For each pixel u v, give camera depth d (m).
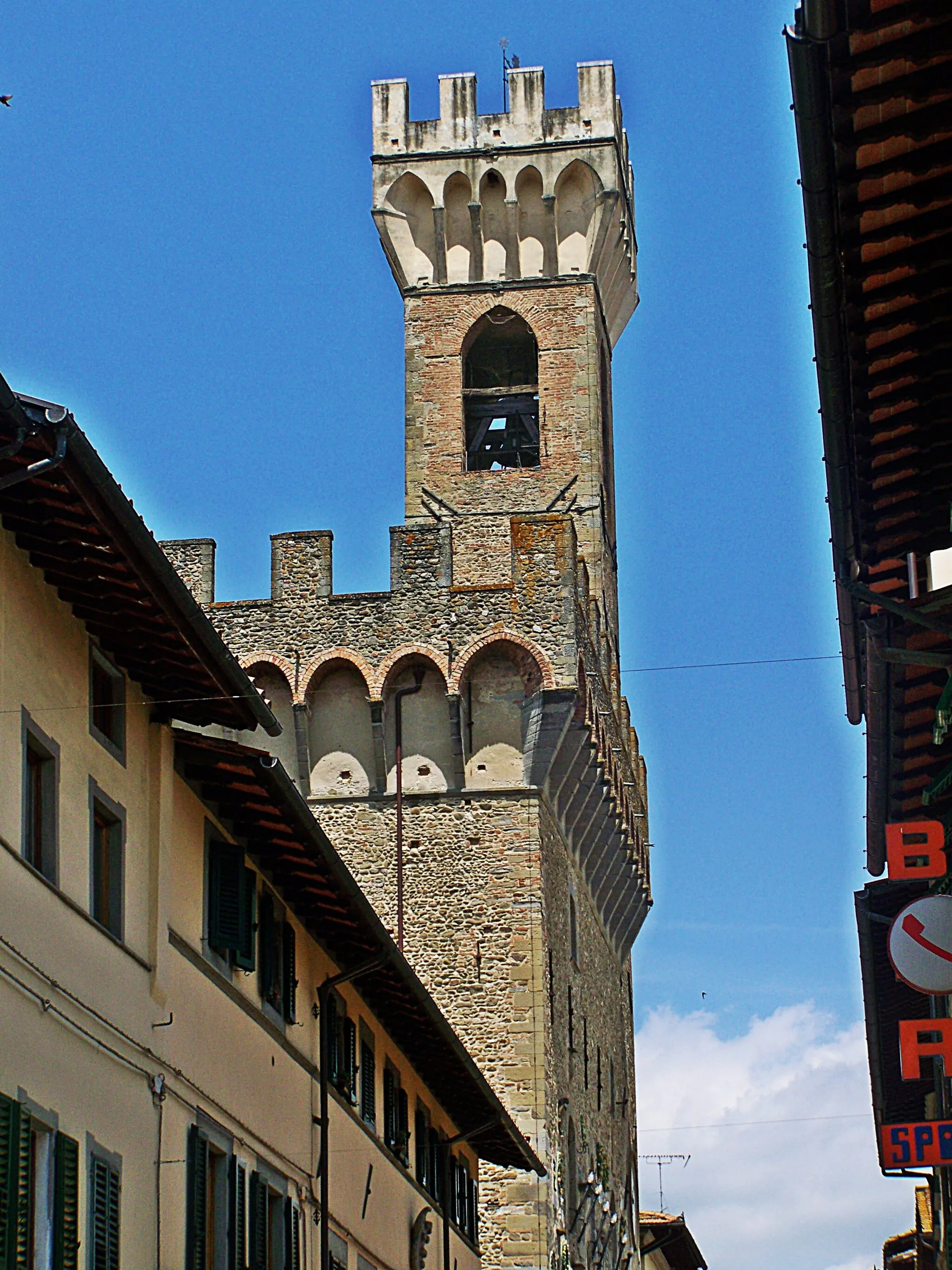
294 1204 29.28
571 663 51.81
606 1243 56.53
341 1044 32.88
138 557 20.84
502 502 58.50
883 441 21.61
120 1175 21.88
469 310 60.56
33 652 20.69
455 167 61.44
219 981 26.34
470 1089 40.28
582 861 57.59
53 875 20.78
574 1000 55.09
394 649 52.25
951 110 17.34
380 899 51.22
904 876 23.66
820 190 18.02
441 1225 41.44
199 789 25.95
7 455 18.47
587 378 59.56
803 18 16.20
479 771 51.75
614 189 60.62
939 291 19.42
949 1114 33.91
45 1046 20.03
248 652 52.69
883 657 21.55
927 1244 51.75
